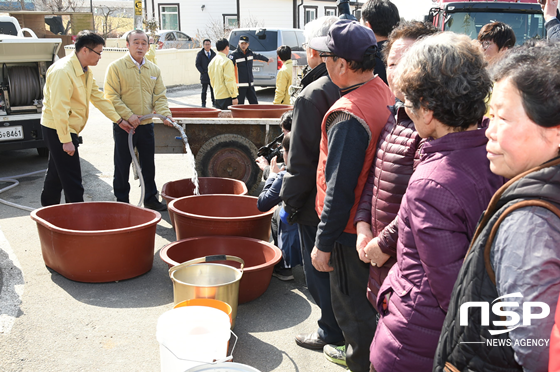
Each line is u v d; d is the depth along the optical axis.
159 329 2.23
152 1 23.98
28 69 6.42
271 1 23.23
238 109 5.99
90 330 2.95
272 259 3.30
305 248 2.73
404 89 1.50
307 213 2.63
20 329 2.93
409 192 1.46
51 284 3.52
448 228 1.37
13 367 2.58
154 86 5.18
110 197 5.62
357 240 1.99
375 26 3.18
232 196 4.16
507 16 7.60
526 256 1.00
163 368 2.25
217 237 3.51
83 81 4.49
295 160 2.47
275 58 14.48
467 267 1.15
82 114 4.55
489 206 1.11
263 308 3.31
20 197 5.62
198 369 1.90
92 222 3.96
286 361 2.73
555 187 1.00
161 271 3.81
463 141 1.42
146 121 5.00
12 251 4.08
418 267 1.50
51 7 21.95
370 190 2.00
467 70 1.40
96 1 29.42
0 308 3.16
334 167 2.00
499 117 1.10
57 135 4.41
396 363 1.56
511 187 1.06
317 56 2.79
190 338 2.16
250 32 14.66
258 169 5.53
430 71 1.41
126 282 3.60
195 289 2.71
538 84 1.01
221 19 23.58
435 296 1.43
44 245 3.65
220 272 3.03
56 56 6.52
